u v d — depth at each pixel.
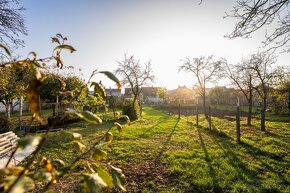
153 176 5.67
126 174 5.82
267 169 6.20
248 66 15.66
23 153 7.51
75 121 17.45
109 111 24.36
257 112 30.36
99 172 1.26
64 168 1.08
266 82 15.29
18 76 14.76
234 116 24.94
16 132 13.08
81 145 1.31
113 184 1.24
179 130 12.94
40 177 1.00
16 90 13.97
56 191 4.64
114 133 11.76
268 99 30.12
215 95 54.00
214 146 8.82
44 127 14.01
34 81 0.88
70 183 5.06
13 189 0.66
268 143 9.42
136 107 20.14
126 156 7.44
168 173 5.84
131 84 28.03
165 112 29.88
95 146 1.31
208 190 4.85
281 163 6.71
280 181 5.31
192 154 7.52
